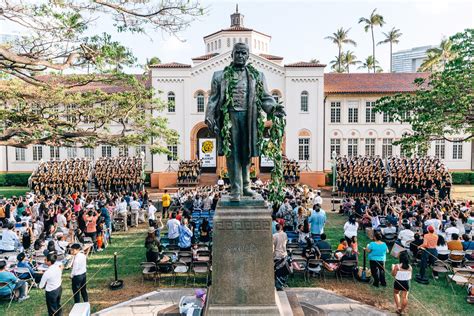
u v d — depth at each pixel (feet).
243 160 25.13
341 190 109.91
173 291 38.81
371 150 139.44
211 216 62.95
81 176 112.27
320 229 52.26
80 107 69.00
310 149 131.95
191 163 122.83
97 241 55.98
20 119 58.39
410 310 35.45
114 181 111.96
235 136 24.54
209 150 131.03
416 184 105.40
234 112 24.54
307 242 46.39
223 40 150.30
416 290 40.29
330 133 138.92
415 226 53.98
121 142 71.82
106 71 61.31
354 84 140.77
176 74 130.11
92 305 36.68
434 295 38.99
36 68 48.60
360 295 38.93
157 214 83.66
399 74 147.54
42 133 59.41
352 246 43.29
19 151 139.85
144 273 41.68
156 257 43.04
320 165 131.95
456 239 45.06
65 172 112.68
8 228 47.09
